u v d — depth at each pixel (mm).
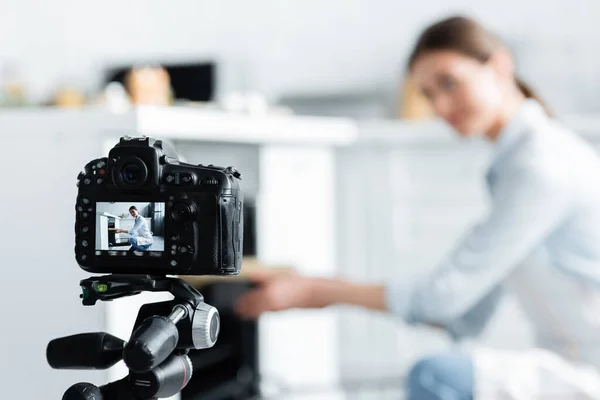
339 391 2576
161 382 682
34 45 3121
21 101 2277
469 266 1471
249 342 2207
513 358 1563
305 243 2471
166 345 659
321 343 2523
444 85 1534
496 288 1682
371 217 2691
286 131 2102
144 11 3199
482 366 1549
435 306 1491
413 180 2688
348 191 2682
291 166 2398
